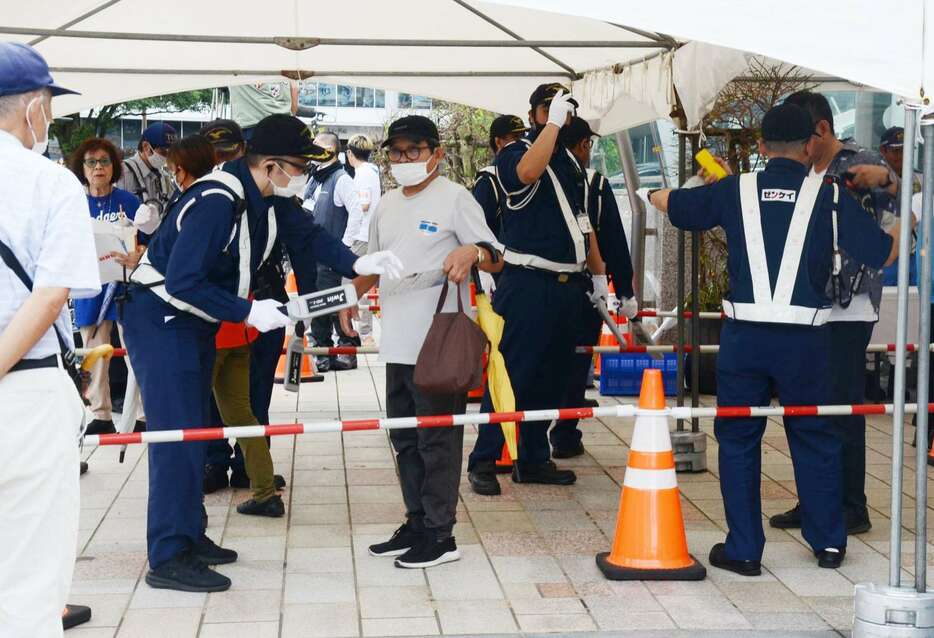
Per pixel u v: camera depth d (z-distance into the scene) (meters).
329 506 6.17
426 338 4.84
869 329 5.71
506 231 6.40
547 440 6.81
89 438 4.57
